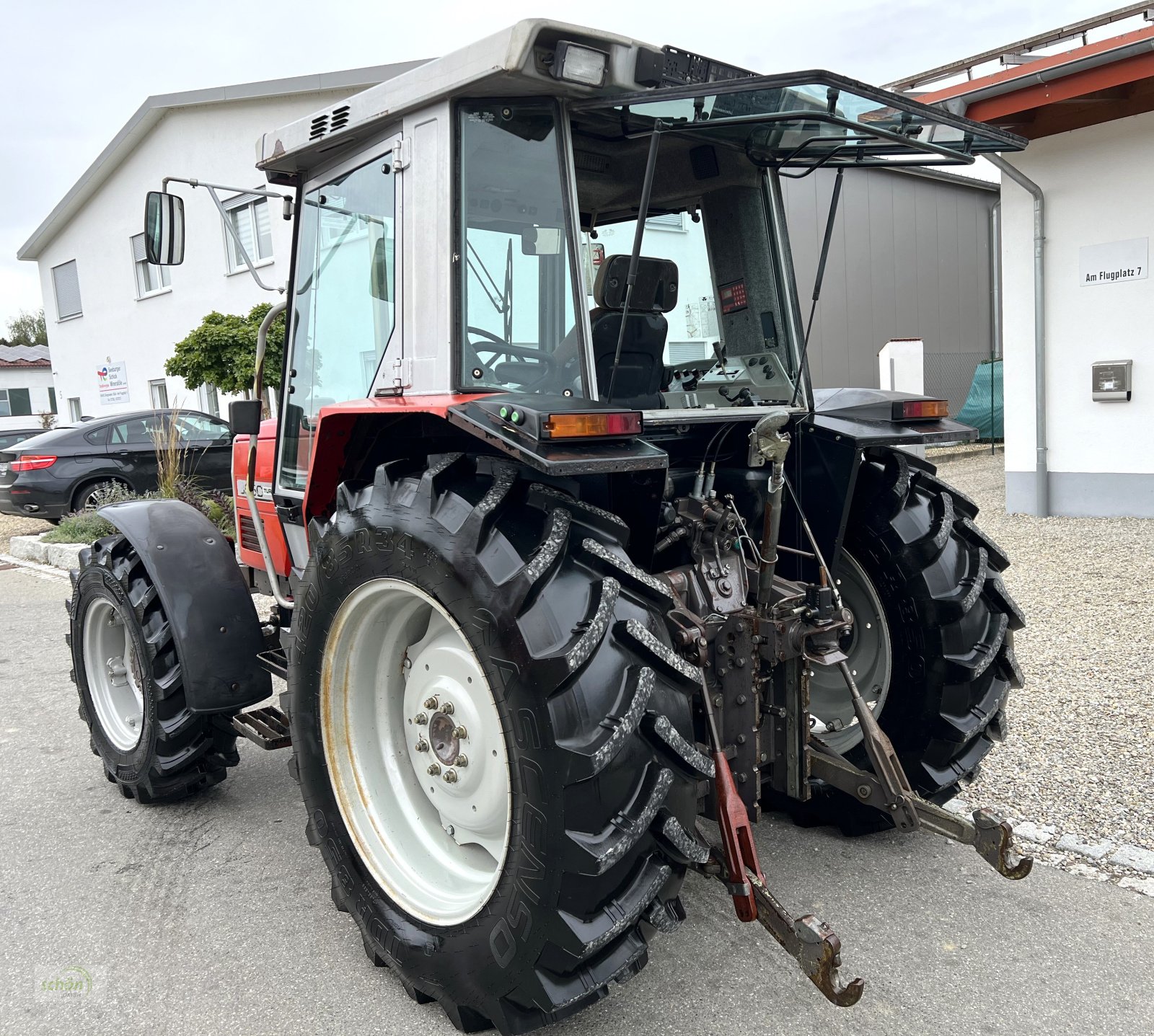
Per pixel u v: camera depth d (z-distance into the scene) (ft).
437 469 6.75
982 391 47.80
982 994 7.11
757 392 9.14
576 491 7.06
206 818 11.12
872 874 9.02
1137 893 8.45
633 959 6.20
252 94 46.44
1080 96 21.75
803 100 6.79
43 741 14.05
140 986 7.71
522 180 7.14
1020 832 9.57
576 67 6.51
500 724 6.38
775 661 7.49
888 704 9.34
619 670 6.11
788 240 9.20
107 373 63.21
